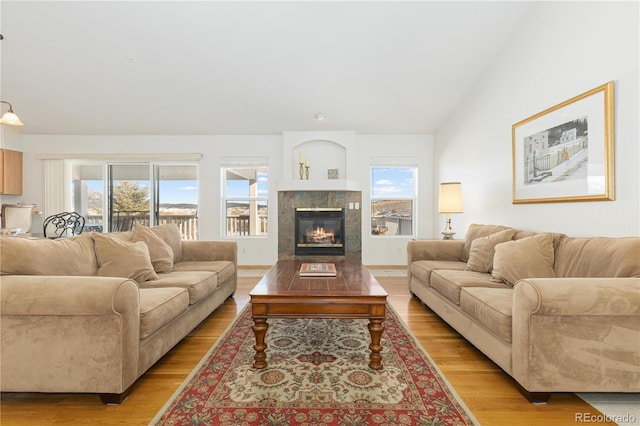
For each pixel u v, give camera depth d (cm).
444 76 406
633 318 156
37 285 155
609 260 190
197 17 316
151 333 181
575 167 253
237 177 579
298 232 549
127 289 159
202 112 493
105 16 314
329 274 259
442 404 160
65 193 557
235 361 207
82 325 156
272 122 525
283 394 169
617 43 219
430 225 569
